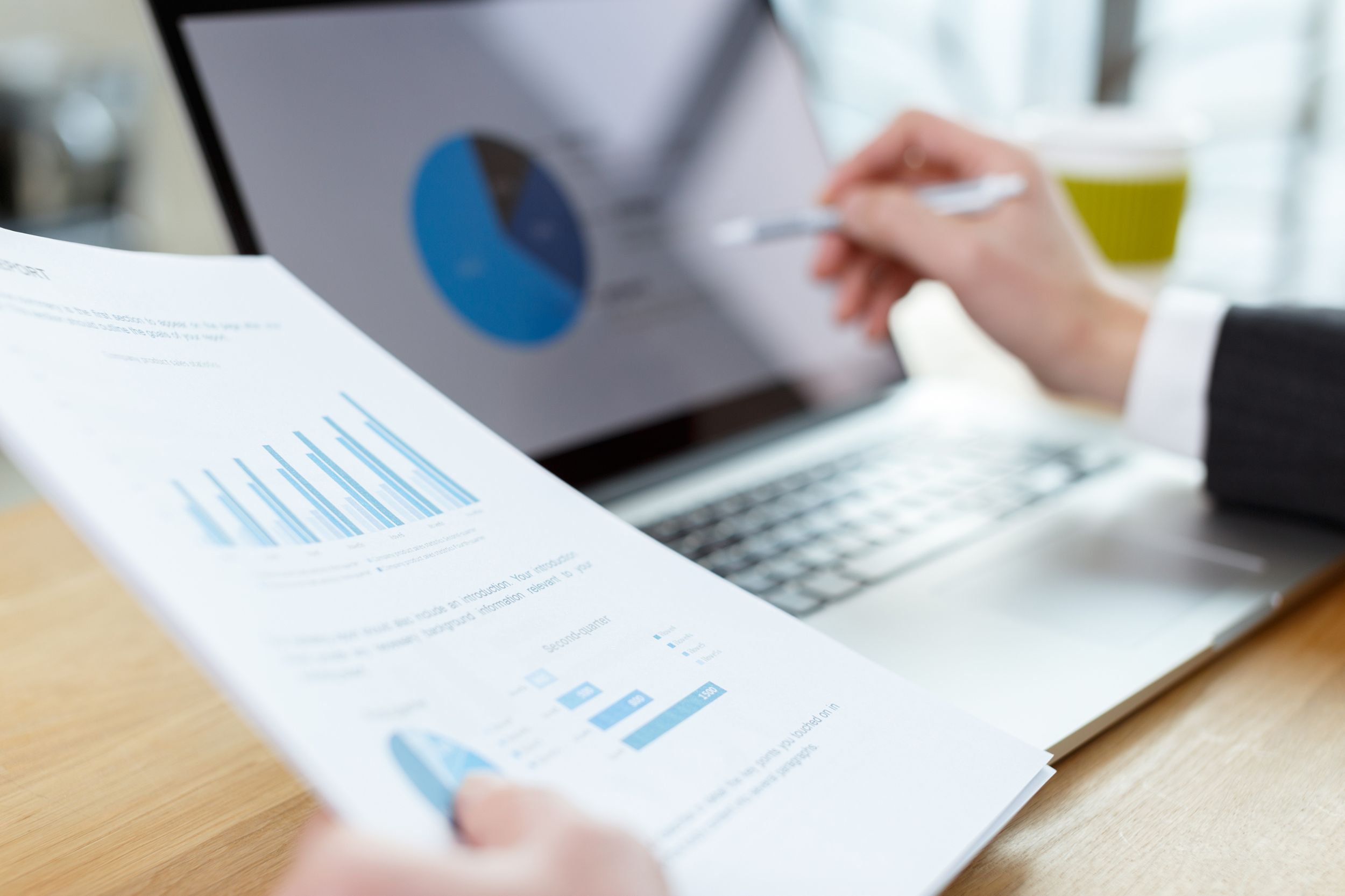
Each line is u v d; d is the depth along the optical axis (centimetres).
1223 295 123
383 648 27
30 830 34
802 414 70
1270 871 31
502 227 61
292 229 53
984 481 60
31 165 193
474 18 63
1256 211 189
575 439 60
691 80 72
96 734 39
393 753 23
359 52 58
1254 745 37
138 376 31
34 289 31
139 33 204
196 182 211
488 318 59
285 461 31
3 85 188
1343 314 56
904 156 74
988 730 31
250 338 36
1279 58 181
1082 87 197
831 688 32
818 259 74
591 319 63
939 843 27
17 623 47
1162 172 96
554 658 29
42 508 60
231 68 53
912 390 78
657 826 26
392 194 57
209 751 38
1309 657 43
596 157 66
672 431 64
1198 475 62
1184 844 32
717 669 31
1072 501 58
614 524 36
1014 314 66
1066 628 43
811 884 25
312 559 28
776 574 48
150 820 34
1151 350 60
